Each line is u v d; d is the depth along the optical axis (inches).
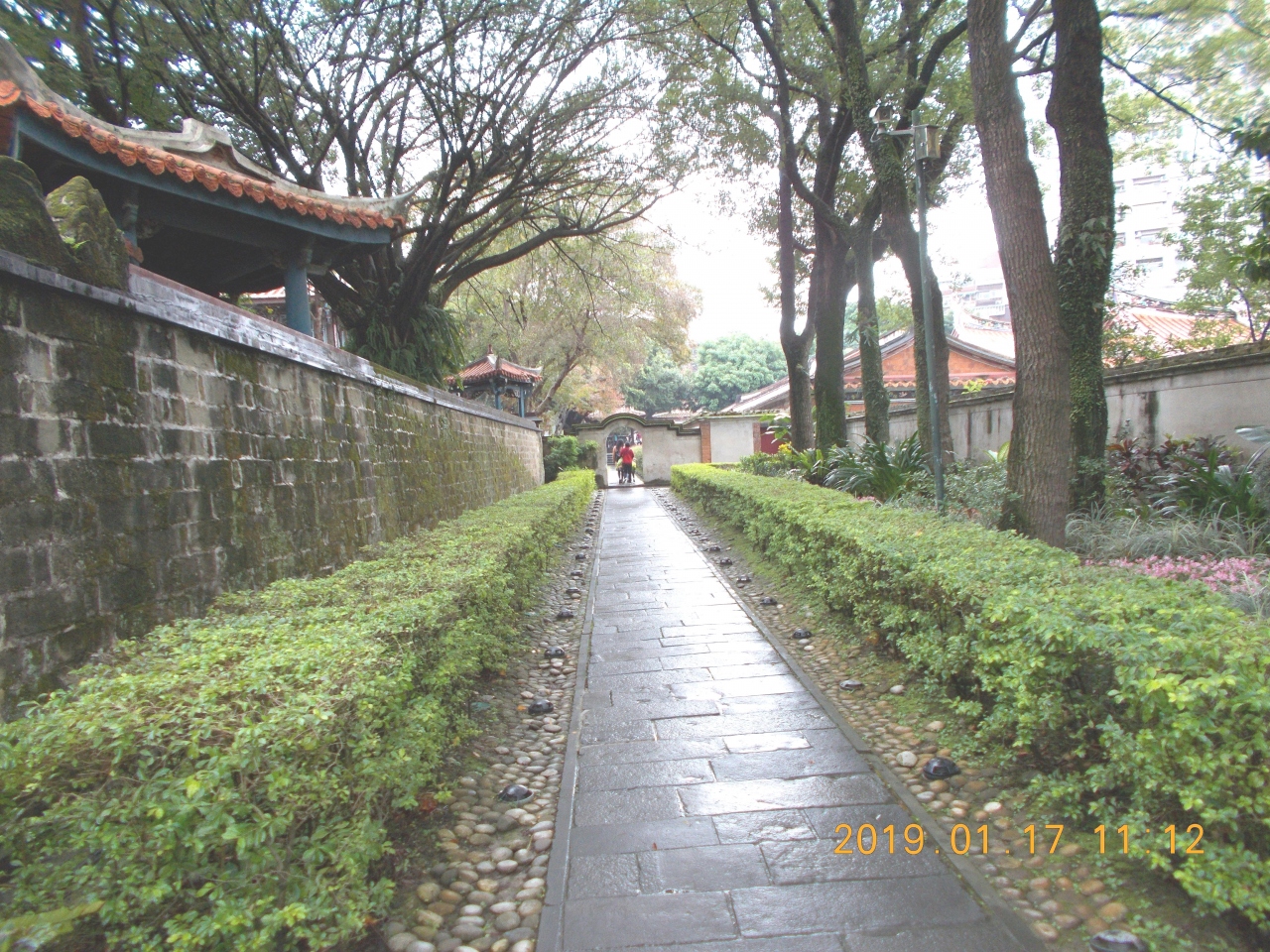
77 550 114.7
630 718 164.6
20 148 172.9
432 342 446.6
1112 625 98.7
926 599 156.7
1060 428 205.8
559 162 445.1
